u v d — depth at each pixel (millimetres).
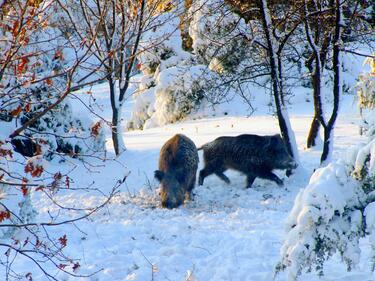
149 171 19328
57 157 19766
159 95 30156
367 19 19688
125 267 10367
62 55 6539
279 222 13500
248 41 18266
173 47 31797
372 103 13336
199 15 26656
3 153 6008
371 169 7602
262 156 17250
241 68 24719
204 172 17938
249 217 14078
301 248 7922
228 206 15672
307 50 22469
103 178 18578
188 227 12891
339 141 20719
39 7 6551
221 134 23578
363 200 8062
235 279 9602
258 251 10953
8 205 14352
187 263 10609
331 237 8008
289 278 7996
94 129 6887
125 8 17266
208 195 16859
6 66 5887
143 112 32969
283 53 20281
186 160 15539
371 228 7883
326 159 17625
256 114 27391
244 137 17469
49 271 10195
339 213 8086
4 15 5844
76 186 17609
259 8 17719
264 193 16781
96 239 12188
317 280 9086
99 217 14555
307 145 20953
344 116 25109
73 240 12203
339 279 9031
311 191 7902
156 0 18500
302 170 17906
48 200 16109
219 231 12648
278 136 17312
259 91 29078
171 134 25156
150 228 12930
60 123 19969
